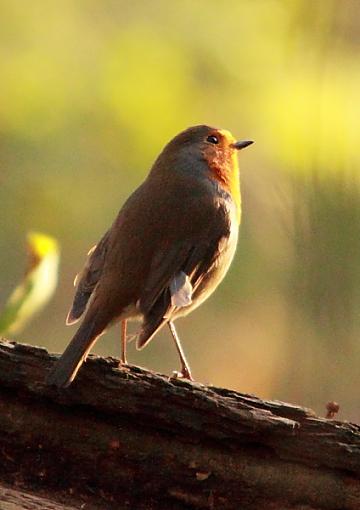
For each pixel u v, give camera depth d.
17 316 9.02
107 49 18.41
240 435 7.73
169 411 7.73
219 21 18.73
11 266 17.41
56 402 7.77
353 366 13.02
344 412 13.60
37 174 17.42
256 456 7.78
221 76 18.39
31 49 18.16
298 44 15.27
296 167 14.56
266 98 17.97
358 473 7.75
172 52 18.47
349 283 11.71
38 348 7.83
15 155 17.38
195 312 17.70
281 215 11.70
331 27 14.91
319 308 11.97
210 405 7.70
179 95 18.20
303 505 7.79
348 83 15.41
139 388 7.73
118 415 7.78
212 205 10.16
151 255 9.62
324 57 15.17
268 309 16.83
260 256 16.83
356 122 15.41
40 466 7.79
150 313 9.30
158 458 7.78
